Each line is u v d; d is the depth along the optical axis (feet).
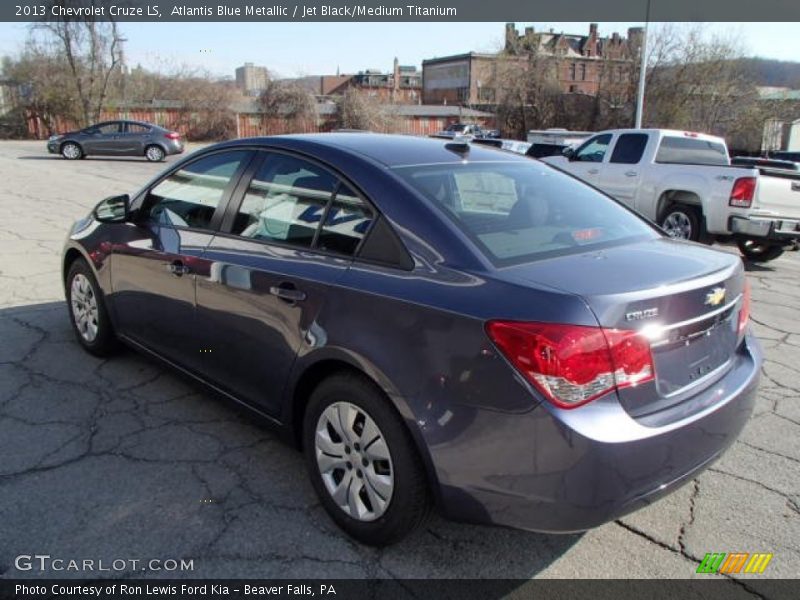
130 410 12.48
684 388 8.13
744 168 28.45
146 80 138.92
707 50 122.52
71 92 124.26
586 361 7.11
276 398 9.99
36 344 15.60
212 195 11.69
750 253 31.17
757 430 12.50
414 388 7.88
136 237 12.87
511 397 7.27
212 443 11.40
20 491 9.84
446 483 7.84
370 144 10.69
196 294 11.21
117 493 9.87
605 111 134.51
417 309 8.00
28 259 24.07
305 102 141.59
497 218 9.32
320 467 9.33
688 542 9.20
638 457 7.34
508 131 145.07
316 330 8.98
